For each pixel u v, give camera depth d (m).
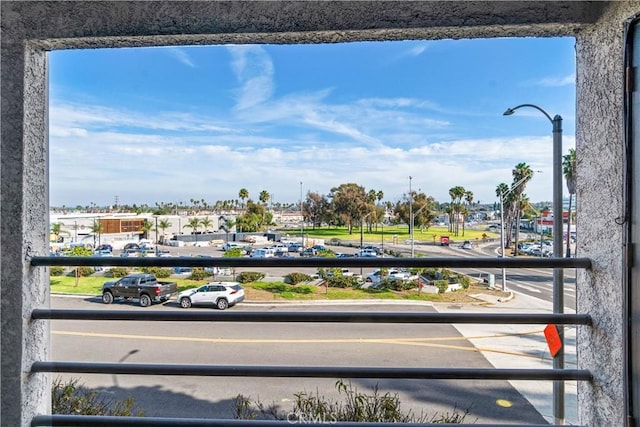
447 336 8.93
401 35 1.03
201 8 1.02
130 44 1.08
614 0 0.92
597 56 1.01
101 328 9.69
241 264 1.03
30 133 1.06
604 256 0.99
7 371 1.01
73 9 1.04
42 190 1.10
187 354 7.83
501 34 1.04
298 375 0.98
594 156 1.03
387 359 7.54
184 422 0.98
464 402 5.72
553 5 0.98
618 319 0.93
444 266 1.01
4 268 1.02
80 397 3.47
